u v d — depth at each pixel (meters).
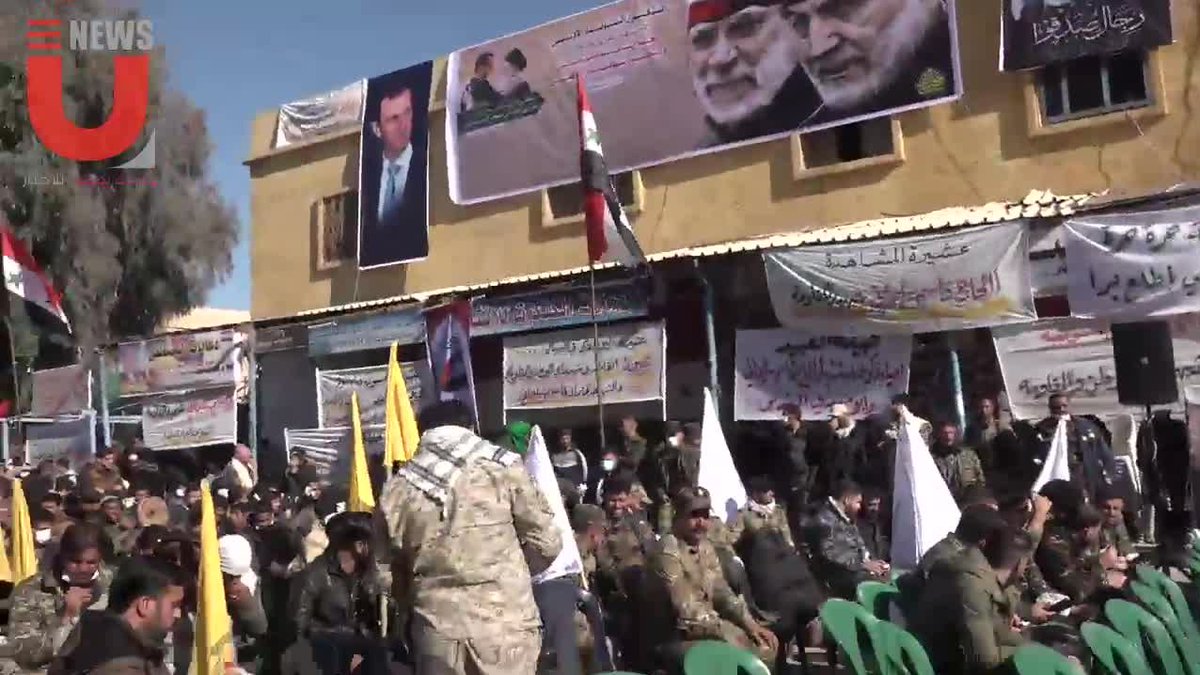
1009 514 6.82
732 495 9.41
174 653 5.16
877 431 10.48
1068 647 5.74
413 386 15.40
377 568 5.83
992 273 10.72
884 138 13.99
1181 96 11.78
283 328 17.27
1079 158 12.37
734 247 12.41
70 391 18.89
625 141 15.94
